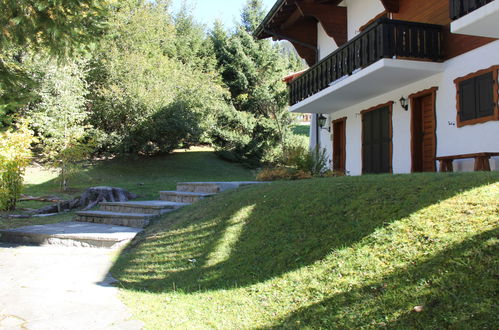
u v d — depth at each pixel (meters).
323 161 11.95
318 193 5.85
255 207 6.36
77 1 6.27
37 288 4.54
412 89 9.70
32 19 6.27
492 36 6.82
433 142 8.95
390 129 10.54
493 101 7.34
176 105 21.19
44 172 17.36
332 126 14.03
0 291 4.39
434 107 8.91
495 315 2.36
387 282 3.13
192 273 4.77
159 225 7.72
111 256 6.43
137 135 20.61
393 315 2.72
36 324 3.35
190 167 23.00
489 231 3.22
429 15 9.23
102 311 3.73
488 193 4.00
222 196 8.27
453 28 6.57
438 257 3.16
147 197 13.14
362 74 9.17
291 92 14.20
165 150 22.56
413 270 3.13
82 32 6.91
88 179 17.75
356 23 12.30
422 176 5.35
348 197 5.28
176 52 28.52
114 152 20.55
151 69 21.38
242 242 5.22
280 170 11.31
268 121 26.53
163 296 4.19
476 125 7.75
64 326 3.31
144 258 5.85
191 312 3.62
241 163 26.28
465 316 2.45
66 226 8.71
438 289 2.79
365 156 11.84
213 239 5.70
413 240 3.58
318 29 15.05
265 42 29.27
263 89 27.05
